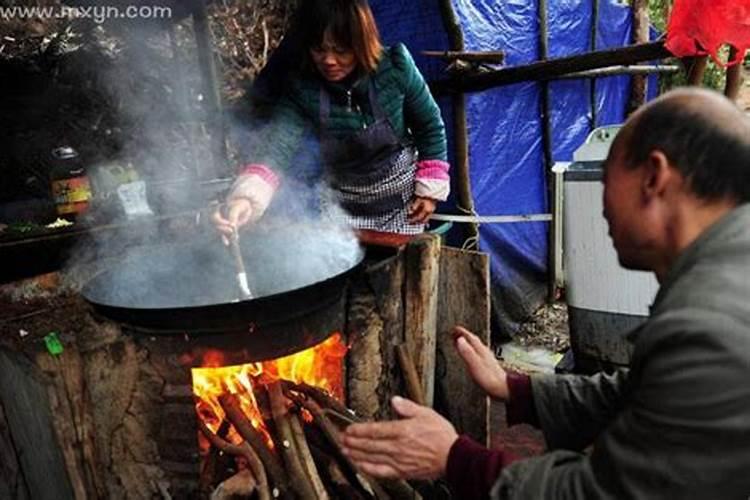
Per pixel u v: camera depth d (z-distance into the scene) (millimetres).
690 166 959
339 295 1918
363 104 2326
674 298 954
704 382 870
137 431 1787
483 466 1161
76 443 1680
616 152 1041
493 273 4094
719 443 875
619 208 1046
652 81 5379
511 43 3992
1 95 2963
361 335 2131
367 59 2137
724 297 899
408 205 2580
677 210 991
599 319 3025
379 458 1273
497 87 3865
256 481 1778
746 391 857
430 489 2053
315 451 1944
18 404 1858
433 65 3662
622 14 4922
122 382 1736
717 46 2543
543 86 4176
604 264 2932
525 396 1539
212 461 1883
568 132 4539
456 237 3932
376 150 2412
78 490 1694
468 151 3791
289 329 1758
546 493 1044
